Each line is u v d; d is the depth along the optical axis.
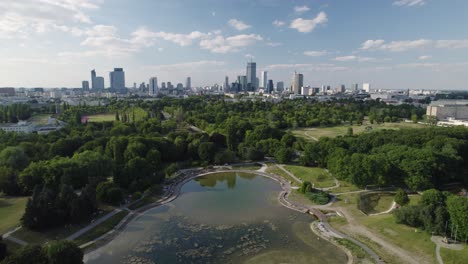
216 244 85.38
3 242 76.19
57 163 120.00
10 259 62.09
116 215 101.75
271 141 183.12
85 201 96.12
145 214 106.50
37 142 167.25
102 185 110.62
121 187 123.56
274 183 143.75
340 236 89.19
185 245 84.75
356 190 125.81
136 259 77.44
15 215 95.88
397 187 127.38
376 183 124.06
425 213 85.44
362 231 91.25
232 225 97.88
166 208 112.69
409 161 121.00
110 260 76.94
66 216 93.00
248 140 196.75
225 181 147.62
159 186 130.75
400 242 82.81
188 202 119.19
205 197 125.19
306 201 117.75
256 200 121.50
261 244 85.38
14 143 161.12
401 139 159.25
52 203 92.50
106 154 146.12
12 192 114.12
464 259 71.81
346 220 99.50
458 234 79.50
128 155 149.50
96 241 85.75
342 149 144.62
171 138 197.25
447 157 124.50
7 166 128.25
